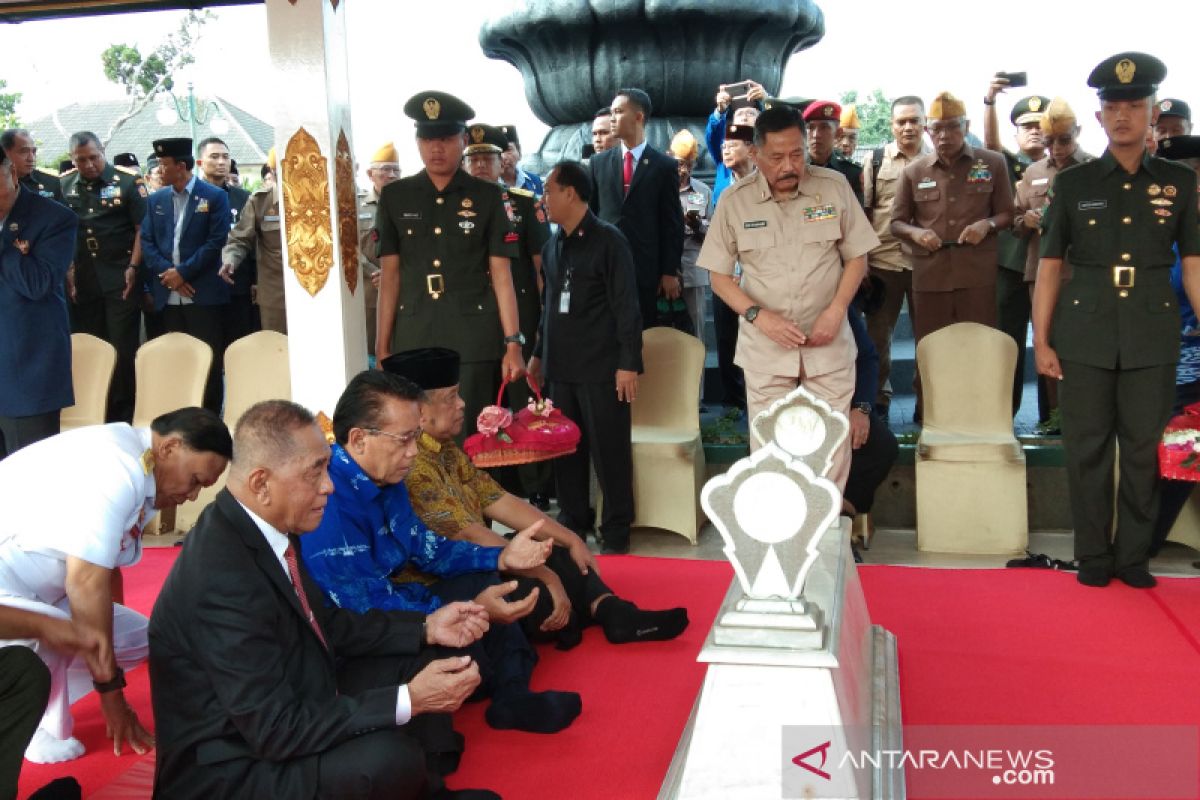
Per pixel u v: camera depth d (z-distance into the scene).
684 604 4.23
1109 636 3.75
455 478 3.82
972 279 5.90
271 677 2.43
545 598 3.62
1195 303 4.25
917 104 6.29
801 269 4.43
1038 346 4.41
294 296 4.52
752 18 8.23
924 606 4.12
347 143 4.59
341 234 4.50
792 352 4.45
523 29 8.46
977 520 4.85
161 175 6.86
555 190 4.84
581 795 2.80
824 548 3.27
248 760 2.47
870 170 6.45
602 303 4.91
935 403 5.16
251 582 2.44
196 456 3.00
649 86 8.41
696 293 6.72
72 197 7.18
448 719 2.89
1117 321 4.18
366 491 3.15
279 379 5.63
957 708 3.21
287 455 2.48
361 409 3.10
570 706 3.18
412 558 3.50
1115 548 4.34
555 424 4.61
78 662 3.31
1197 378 4.68
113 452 2.94
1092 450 4.26
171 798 2.50
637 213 5.96
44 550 2.96
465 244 4.96
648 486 5.18
